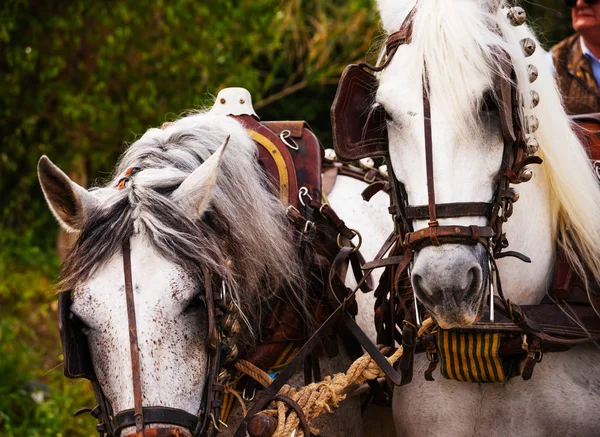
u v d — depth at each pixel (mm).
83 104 9594
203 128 3643
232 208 3432
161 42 10008
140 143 3574
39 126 10664
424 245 3146
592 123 3938
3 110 10141
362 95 3523
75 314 3129
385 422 4309
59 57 9672
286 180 3768
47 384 7914
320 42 11461
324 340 3795
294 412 3514
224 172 3482
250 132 3889
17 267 10453
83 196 3264
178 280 3121
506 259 3566
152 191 3254
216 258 3258
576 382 3553
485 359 3439
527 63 3422
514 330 3424
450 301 3074
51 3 9852
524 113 3363
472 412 3604
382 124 3463
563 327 3514
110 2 9828
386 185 3436
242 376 3676
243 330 3621
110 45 9734
